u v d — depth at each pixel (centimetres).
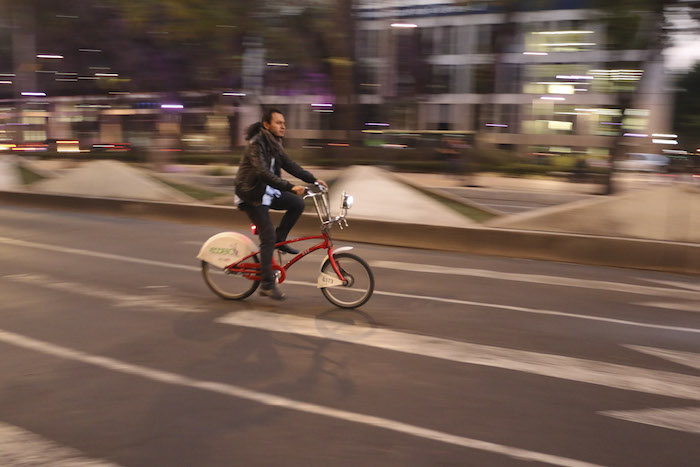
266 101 4291
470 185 2231
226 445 330
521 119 4162
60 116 3431
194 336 511
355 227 1030
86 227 1133
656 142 2886
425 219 1015
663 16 1347
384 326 547
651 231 863
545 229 921
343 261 602
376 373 435
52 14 2220
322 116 4150
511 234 916
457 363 458
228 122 3133
